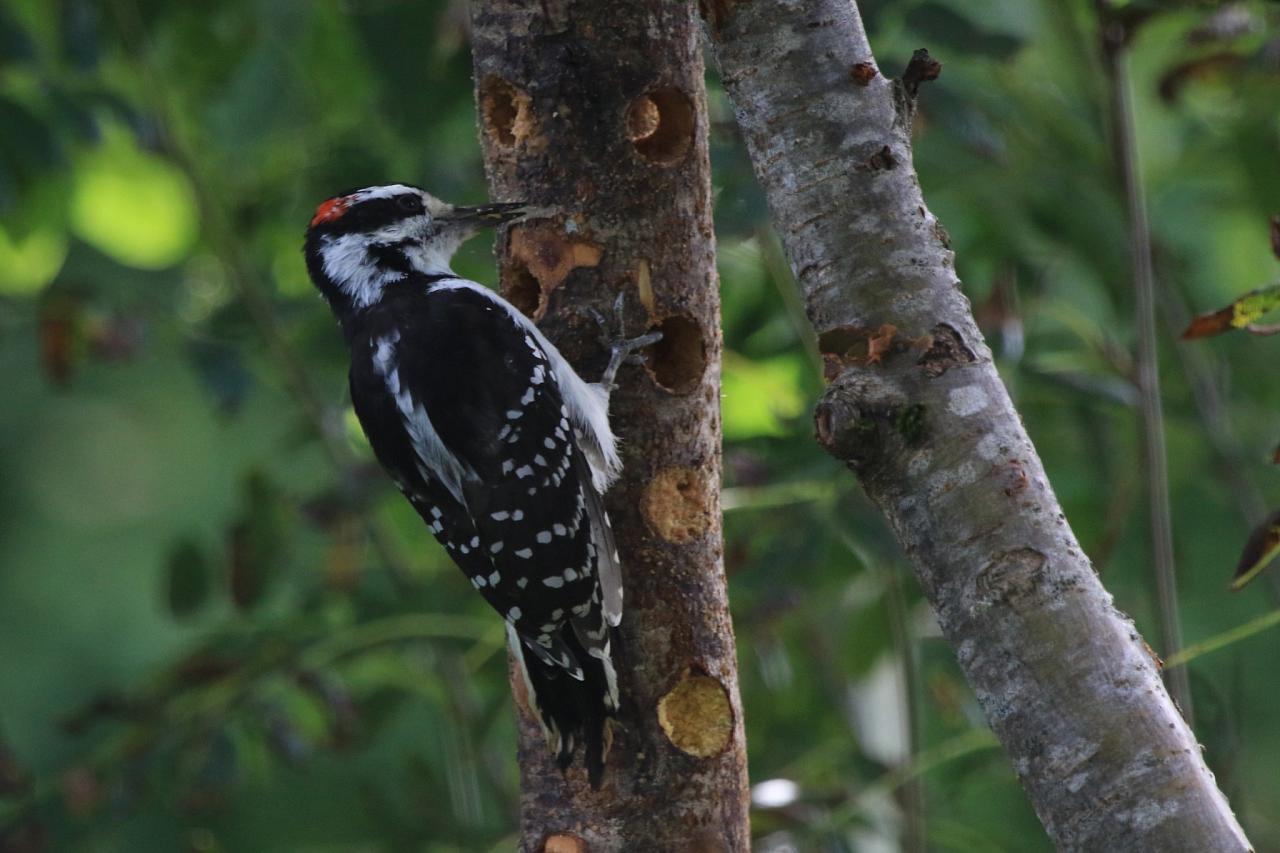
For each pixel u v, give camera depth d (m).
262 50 12.77
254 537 11.69
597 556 7.82
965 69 12.06
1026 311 11.22
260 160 13.28
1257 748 13.50
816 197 6.18
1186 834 5.11
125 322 12.01
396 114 11.51
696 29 8.12
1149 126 13.24
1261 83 10.67
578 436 7.96
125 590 20.70
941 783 11.69
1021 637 5.45
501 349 8.19
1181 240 13.58
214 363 11.92
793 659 12.60
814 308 6.15
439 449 8.23
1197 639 13.81
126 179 13.67
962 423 5.71
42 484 20.56
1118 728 5.26
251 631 11.10
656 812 7.78
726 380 11.66
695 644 7.93
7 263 13.69
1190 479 12.44
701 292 8.15
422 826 11.73
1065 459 12.11
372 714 11.94
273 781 12.20
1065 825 5.29
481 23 8.18
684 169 8.09
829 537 10.20
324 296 9.52
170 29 12.69
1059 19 11.75
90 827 10.70
